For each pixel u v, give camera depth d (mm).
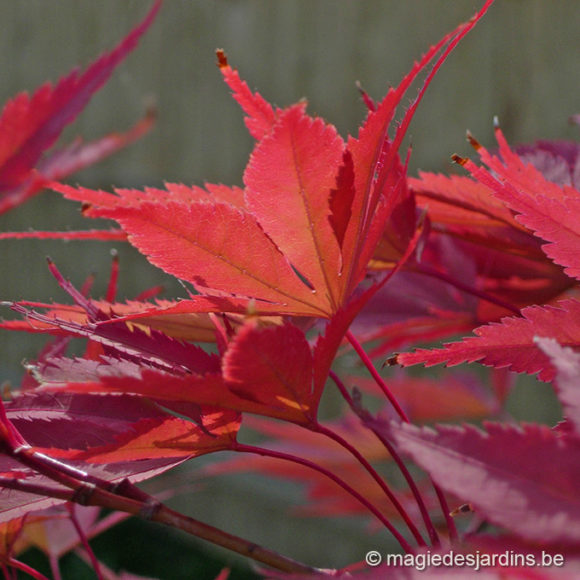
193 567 1803
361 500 465
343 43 1534
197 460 1779
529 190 477
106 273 1972
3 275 2227
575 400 419
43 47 2109
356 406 430
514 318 462
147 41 1894
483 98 1326
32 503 457
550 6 1251
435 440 421
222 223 454
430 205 523
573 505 414
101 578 504
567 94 1235
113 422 465
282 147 449
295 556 1680
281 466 767
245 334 433
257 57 1688
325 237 458
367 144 453
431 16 1394
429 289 565
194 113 1822
